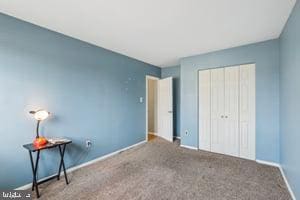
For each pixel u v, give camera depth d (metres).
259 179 2.48
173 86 5.27
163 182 2.41
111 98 3.63
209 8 1.98
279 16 2.16
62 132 2.70
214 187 2.27
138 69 4.46
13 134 2.14
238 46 3.34
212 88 3.77
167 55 4.01
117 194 2.11
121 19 2.25
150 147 4.20
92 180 2.48
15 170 2.16
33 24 2.35
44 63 2.47
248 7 1.95
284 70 2.48
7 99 2.10
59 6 1.93
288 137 2.25
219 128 3.67
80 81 2.98
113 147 3.67
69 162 2.80
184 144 4.20
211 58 3.74
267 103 3.04
